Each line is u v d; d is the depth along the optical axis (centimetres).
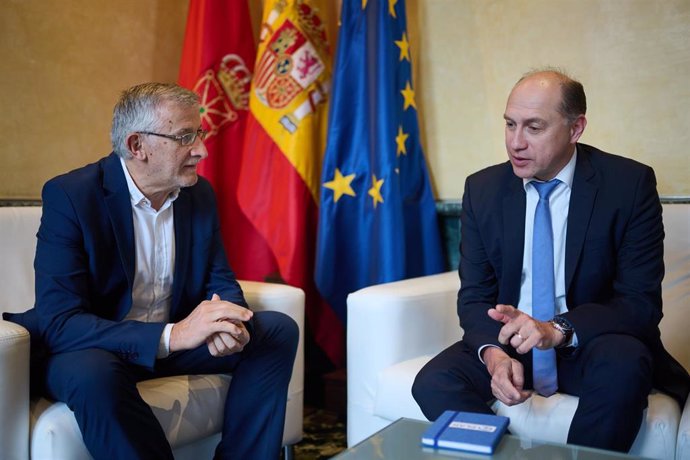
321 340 272
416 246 266
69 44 253
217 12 278
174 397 165
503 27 259
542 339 146
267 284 211
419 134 269
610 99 239
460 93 271
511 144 161
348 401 199
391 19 259
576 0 243
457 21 270
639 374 143
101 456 146
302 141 265
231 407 176
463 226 185
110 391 146
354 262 260
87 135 260
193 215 189
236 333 160
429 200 267
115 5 268
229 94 281
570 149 167
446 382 162
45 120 246
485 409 157
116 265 172
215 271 192
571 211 168
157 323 165
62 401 152
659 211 166
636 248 163
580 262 166
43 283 163
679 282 200
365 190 259
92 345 158
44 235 166
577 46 244
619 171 168
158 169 170
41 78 244
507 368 151
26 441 147
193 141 173
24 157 240
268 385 177
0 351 141
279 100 268
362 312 192
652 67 230
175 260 183
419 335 193
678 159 228
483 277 180
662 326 198
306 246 269
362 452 117
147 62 282
